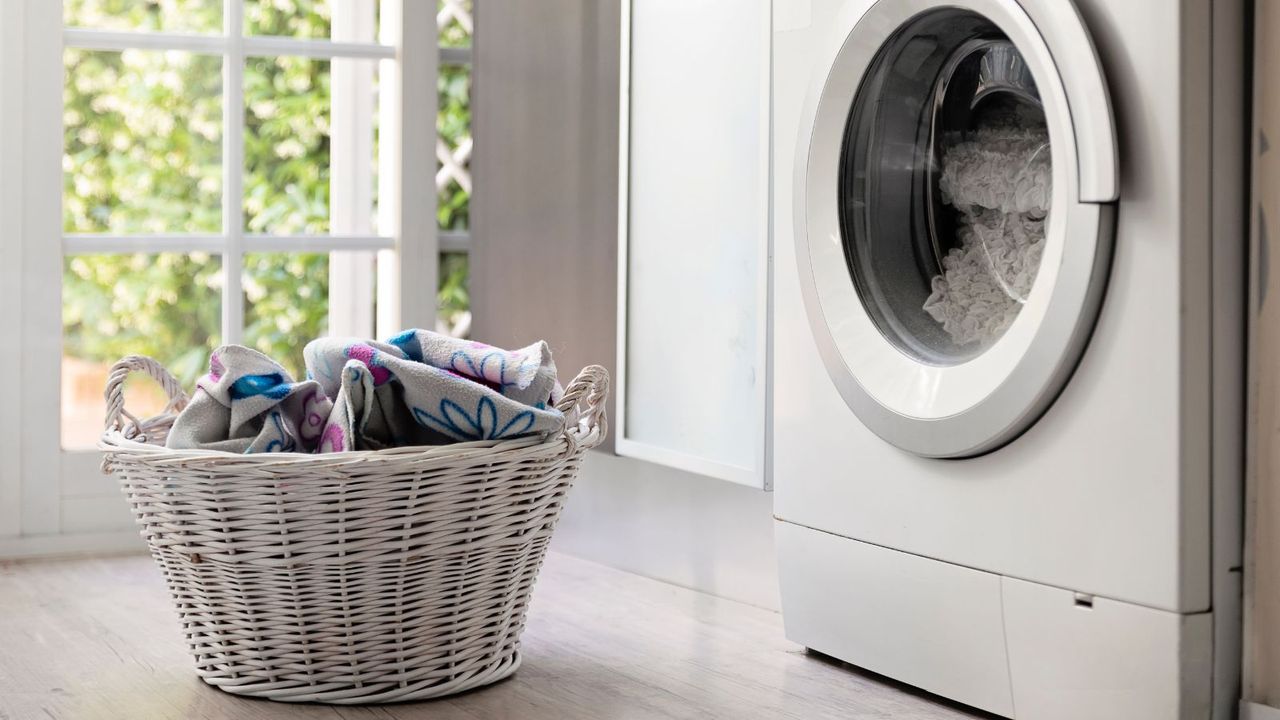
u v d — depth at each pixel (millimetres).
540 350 1430
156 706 1340
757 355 1691
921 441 1324
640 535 2047
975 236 1357
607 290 2102
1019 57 1269
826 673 1496
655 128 1921
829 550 1489
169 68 2324
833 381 1444
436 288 2520
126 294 2320
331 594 1305
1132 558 1155
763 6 1638
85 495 2244
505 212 2385
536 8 2273
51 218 2221
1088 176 1137
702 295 1830
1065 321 1171
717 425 1812
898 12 1349
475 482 1312
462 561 1343
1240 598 1159
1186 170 1105
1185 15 1104
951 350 1358
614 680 1458
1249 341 1140
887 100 1429
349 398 1323
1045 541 1229
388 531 1288
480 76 2451
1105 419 1169
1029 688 1261
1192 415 1118
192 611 1378
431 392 1310
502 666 1443
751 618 1760
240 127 2385
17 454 2193
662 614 1778
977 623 1307
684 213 1861
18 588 1921
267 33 2430
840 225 1461
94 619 1725
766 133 1645
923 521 1359
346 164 2521
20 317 2197
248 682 1356
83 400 2301
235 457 1246
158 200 2338
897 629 1407
